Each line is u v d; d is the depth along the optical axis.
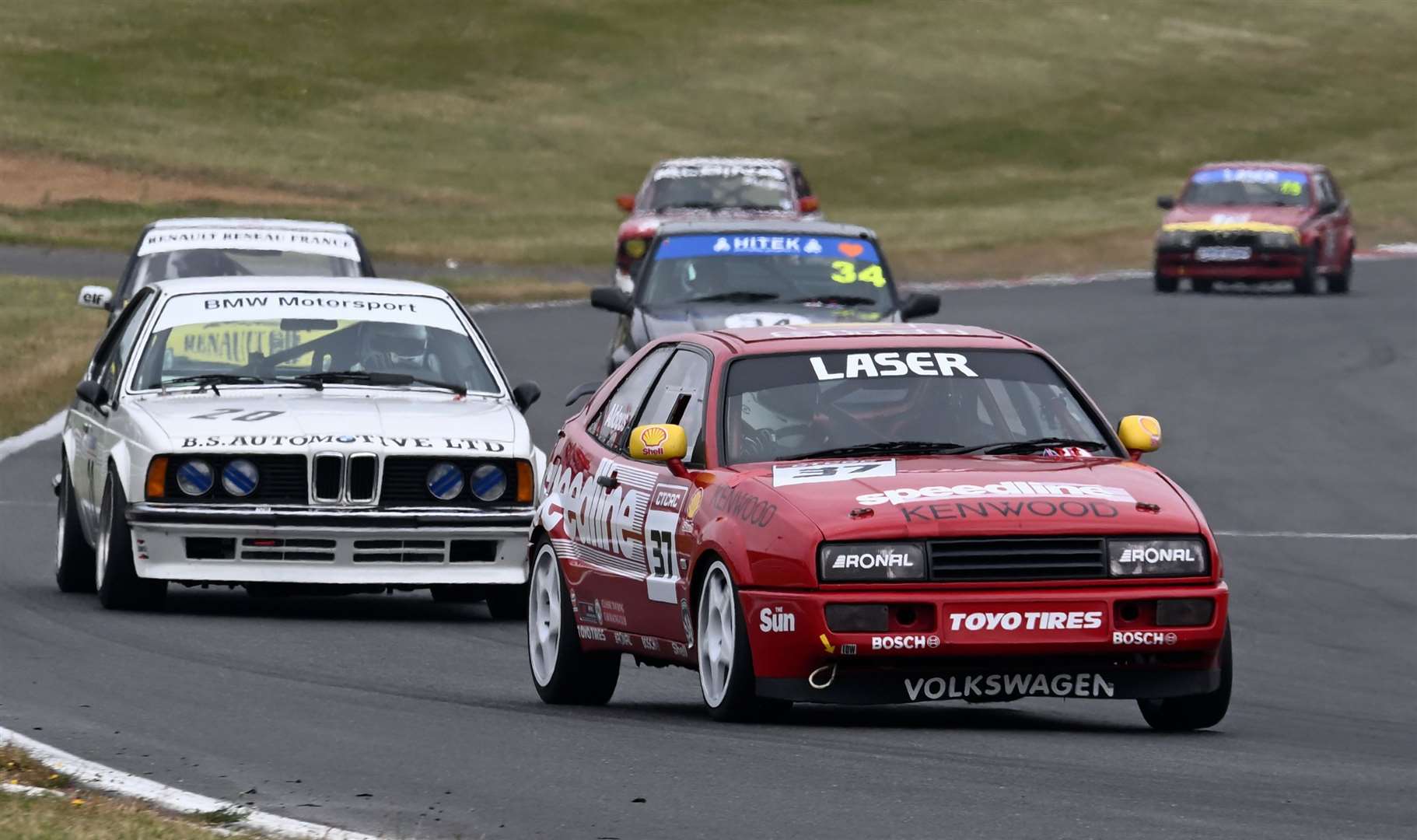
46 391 83.50
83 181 190.00
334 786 26.81
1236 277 126.19
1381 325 109.44
